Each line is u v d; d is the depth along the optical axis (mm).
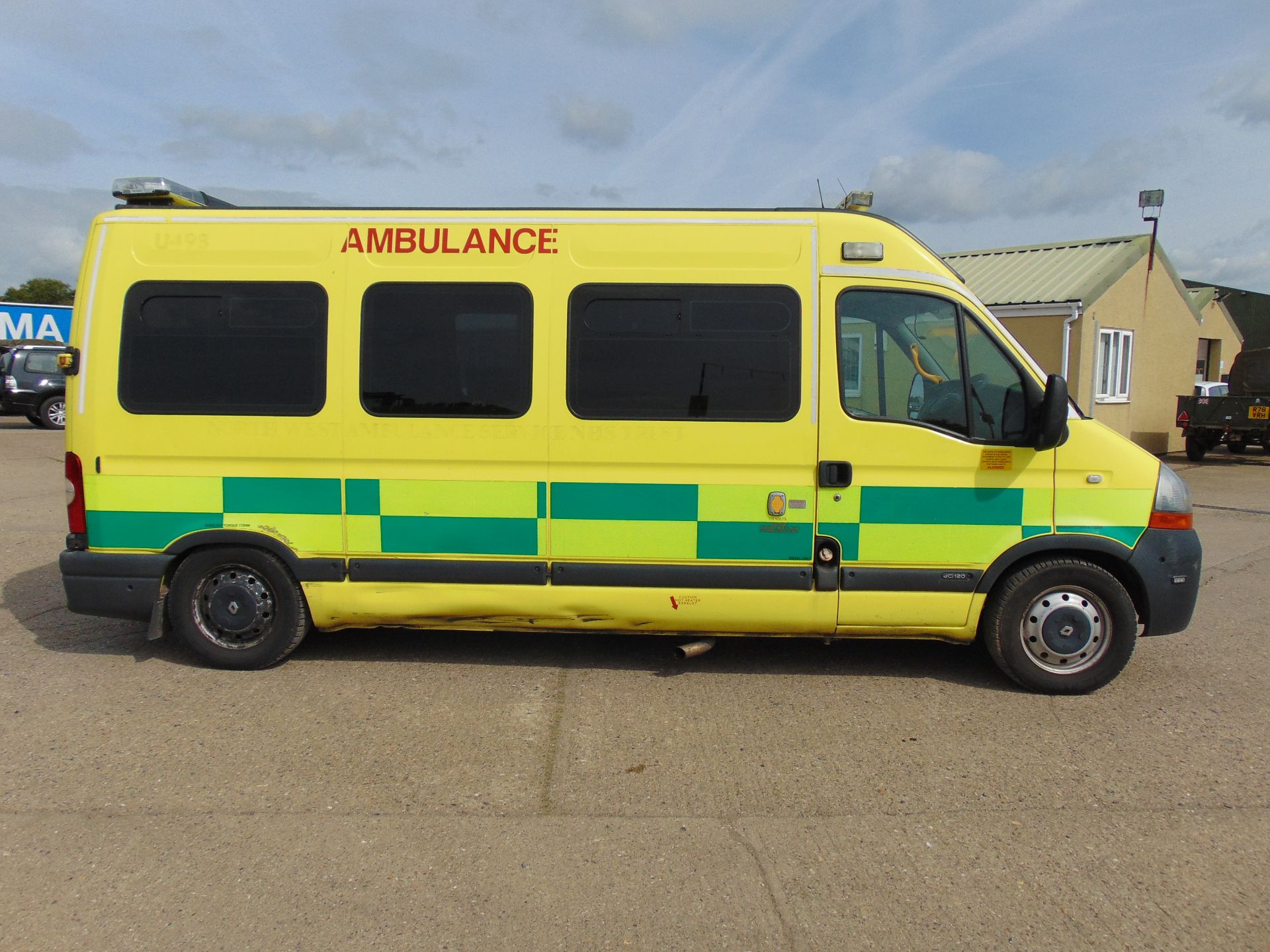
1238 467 17531
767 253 4855
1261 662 5594
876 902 3057
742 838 3455
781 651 5664
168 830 3473
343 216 5004
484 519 4980
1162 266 19109
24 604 6523
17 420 24016
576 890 3111
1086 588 4867
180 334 5035
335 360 4973
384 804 3693
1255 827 3566
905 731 4465
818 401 4809
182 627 5176
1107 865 3293
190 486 5066
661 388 4871
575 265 4895
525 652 5602
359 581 5059
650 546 4930
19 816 3557
